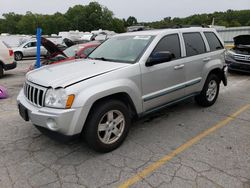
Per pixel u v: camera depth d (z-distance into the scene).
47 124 3.14
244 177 2.99
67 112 3.06
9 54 10.18
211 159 3.39
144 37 4.34
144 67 3.86
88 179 2.98
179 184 2.87
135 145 3.80
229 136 4.11
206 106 5.57
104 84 3.35
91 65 3.85
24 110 3.50
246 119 4.88
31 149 3.69
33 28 99.12
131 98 3.70
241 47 10.15
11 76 10.52
